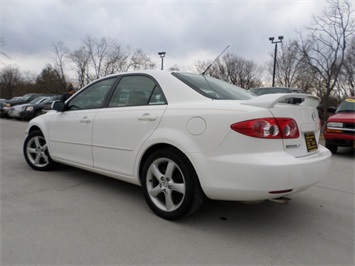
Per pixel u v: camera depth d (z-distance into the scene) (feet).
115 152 10.67
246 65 110.52
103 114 11.24
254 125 7.52
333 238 8.51
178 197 9.37
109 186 12.65
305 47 46.91
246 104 8.05
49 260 6.90
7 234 8.05
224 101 8.59
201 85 9.82
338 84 50.88
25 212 9.57
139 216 9.56
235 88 11.18
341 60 42.68
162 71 10.36
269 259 7.27
